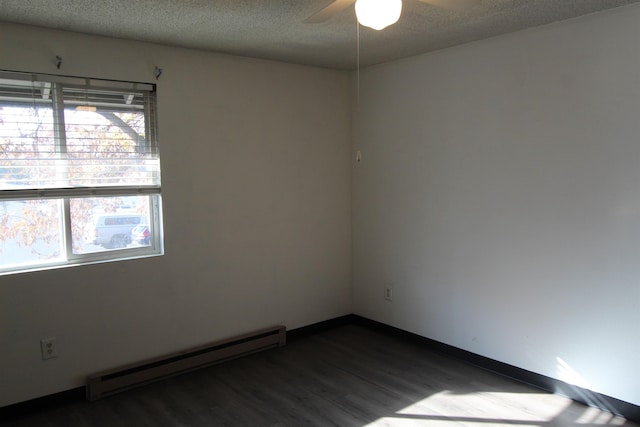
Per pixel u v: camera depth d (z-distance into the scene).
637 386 2.60
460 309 3.45
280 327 3.79
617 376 2.67
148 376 3.11
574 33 2.70
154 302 3.19
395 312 3.96
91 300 2.94
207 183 3.38
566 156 2.79
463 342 3.46
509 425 2.59
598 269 2.70
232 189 3.51
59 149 2.83
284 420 2.68
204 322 3.44
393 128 3.82
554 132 2.84
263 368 3.37
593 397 2.77
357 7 1.74
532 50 2.90
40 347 2.78
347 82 4.16
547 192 2.90
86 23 2.64
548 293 2.94
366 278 4.20
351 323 4.34
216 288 3.48
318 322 4.13
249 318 3.68
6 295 2.66
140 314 3.14
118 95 3.03
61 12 2.44
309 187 3.97
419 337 3.78
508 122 3.06
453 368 3.34
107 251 3.07
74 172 2.89
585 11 2.59
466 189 3.33
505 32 2.98
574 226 2.79
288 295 3.91
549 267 2.92
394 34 2.96
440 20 2.69
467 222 3.35
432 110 3.51
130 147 3.10
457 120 3.35
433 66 3.47
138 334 3.14
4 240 2.73
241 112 3.52
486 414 2.71
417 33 2.96
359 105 4.11
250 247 3.64
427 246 3.64
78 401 2.90
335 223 4.18
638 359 2.58
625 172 2.56
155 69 3.11
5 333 2.67
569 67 2.74
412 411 2.76
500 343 3.22
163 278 3.22
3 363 2.67
